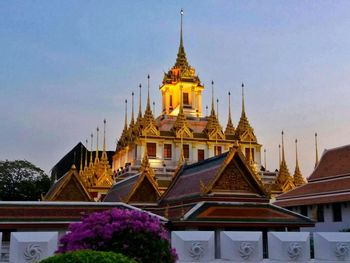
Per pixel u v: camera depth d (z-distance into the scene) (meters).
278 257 26.20
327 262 26.38
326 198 54.38
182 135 94.62
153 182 47.22
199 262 25.36
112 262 12.04
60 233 32.38
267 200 37.53
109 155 134.00
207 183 37.00
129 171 82.38
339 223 52.69
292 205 58.94
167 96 109.50
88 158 124.12
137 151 91.50
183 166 45.94
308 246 26.66
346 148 60.38
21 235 23.64
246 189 37.44
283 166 90.88
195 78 108.94
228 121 107.81
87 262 11.95
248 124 102.81
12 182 89.56
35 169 92.44
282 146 92.75
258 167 100.25
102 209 34.94
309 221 36.19
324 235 26.97
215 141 97.12
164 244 18.64
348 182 54.31
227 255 26.02
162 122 101.94
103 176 78.75
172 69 110.69
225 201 36.41
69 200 44.12
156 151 92.56
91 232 17.89
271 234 26.81
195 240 25.42
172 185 45.34
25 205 33.41
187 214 34.12
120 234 17.94
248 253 25.77
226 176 37.12
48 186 92.19
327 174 59.47
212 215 34.53
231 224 34.22
